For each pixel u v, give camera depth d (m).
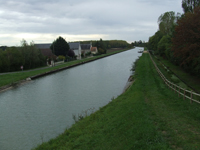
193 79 28.81
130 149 8.51
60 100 23.22
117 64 64.44
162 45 65.69
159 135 9.30
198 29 21.95
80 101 22.66
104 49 129.00
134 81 28.28
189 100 15.60
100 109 16.84
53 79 38.03
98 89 28.58
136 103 15.77
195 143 8.48
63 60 72.44
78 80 36.22
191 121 11.11
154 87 22.58
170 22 76.88
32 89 29.47
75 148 9.75
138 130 10.21
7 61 44.31
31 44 53.72
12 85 31.62
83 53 105.00
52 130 15.23
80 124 13.43
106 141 9.90
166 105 14.80
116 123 12.05
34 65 54.47
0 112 19.42
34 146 12.91
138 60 63.88
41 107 20.78
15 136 14.37
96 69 52.47
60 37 78.56
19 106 21.27
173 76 32.47
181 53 24.94
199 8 23.39
